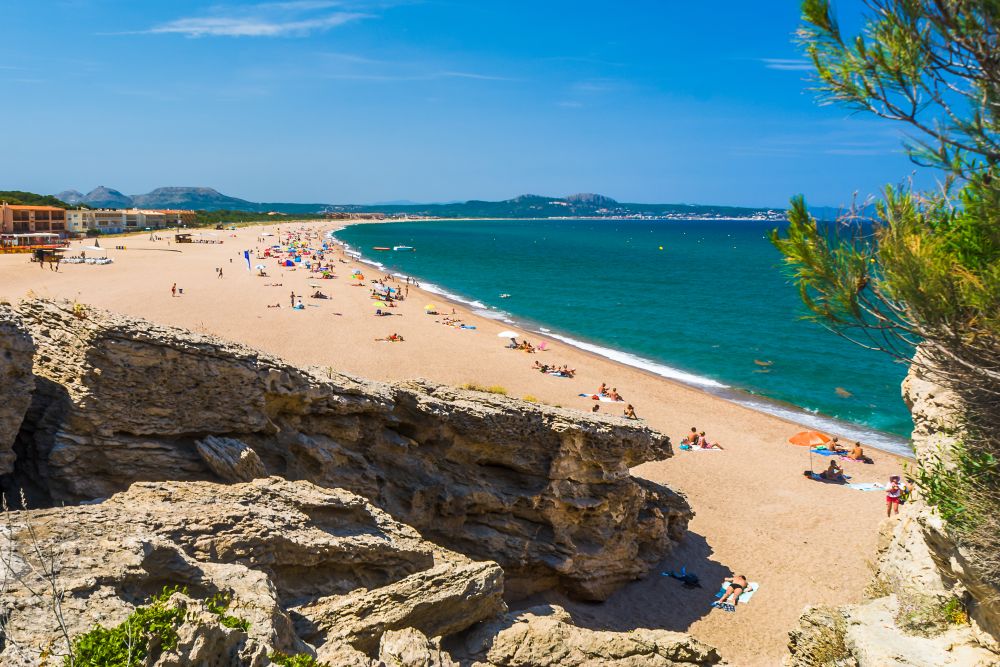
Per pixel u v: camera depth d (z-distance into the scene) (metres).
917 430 14.40
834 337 75.12
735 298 107.25
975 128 8.09
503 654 14.76
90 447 14.60
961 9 7.75
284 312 69.38
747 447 38.97
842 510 30.59
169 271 96.50
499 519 21.34
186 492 14.20
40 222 153.62
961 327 8.62
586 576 21.94
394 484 20.05
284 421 17.92
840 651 14.02
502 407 21.14
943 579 13.59
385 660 12.41
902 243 8.24
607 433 22.08
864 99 8.46
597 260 177.38
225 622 10.20
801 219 8.78
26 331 13.86
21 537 10.73
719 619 22.02
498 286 115.69
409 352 56.00
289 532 14.25
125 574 10.27
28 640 8.66
